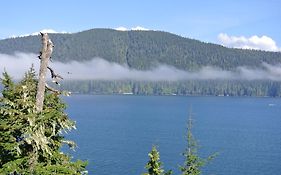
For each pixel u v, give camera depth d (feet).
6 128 41.96
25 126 42.16
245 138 468.34
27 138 41.27
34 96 46.16
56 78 46.44
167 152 360.48
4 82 44.98
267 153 368.27
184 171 67.82
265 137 480.23
